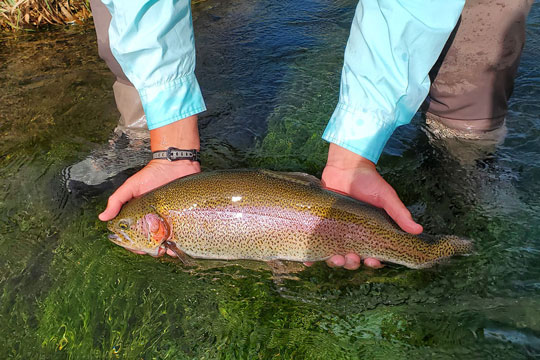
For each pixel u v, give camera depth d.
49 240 0.80
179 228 0.76
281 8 1.55
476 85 0.88
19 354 0.65
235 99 1.12
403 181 0.87
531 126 0.96
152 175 0.80
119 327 0.68
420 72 0.73
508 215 0.79
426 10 0.68
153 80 0.76
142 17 0.72
